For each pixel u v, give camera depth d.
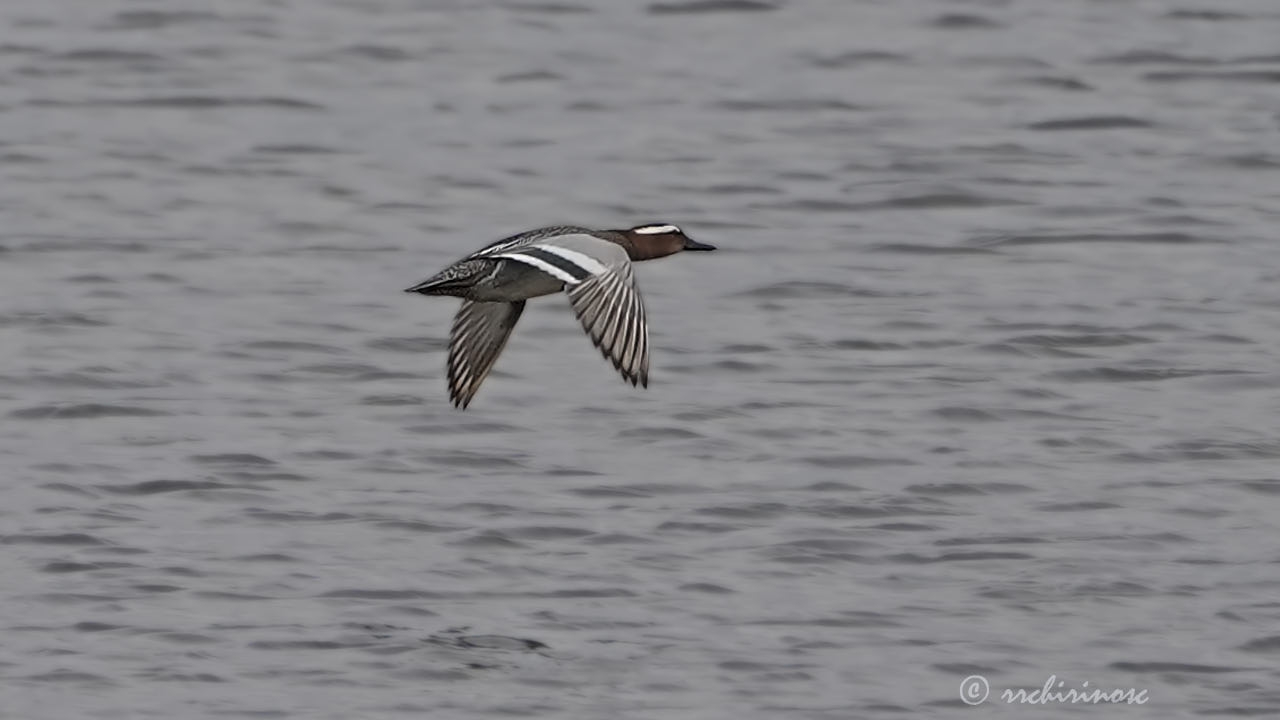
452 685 12.80
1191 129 27.39
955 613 14.03
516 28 31.36
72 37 30.41
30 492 16.08
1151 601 14.28
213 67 29.44
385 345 19.92
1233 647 13.55
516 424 17.84
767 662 13.16
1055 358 19.72
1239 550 15.23
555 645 13.39
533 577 14.55
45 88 28.44
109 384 18.69
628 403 18.44
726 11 32.09
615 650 13.35
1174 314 20.98
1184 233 23.64
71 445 17.20
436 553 14.97
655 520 15.66
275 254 22.75
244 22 31.38
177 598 14.08
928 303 21.33
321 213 24.19
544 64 29.78
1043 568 14.81
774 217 24.27
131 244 22.91
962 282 22.08
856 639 13.59
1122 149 26.66
